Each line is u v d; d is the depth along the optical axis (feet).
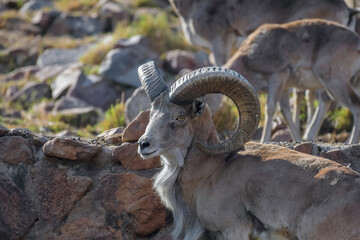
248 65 65.41
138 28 124.36
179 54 110.83
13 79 112.68
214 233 39.93
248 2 85.76
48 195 44.88
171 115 39.29
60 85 103.96
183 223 40.81
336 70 64.13
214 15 88.38
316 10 80.94
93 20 141.69
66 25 139.33
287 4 83.56
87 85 100.83
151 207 44.88
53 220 44.57
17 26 141.79
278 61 64.69
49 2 157.69
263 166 38.34
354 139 63.82
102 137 49.32
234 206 38.29
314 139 70.03
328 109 75.10
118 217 44.88
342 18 80.84
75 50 124.16
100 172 45.65
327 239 34.78
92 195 45.11
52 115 90.02
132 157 45.50
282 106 68.23
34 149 46.24
